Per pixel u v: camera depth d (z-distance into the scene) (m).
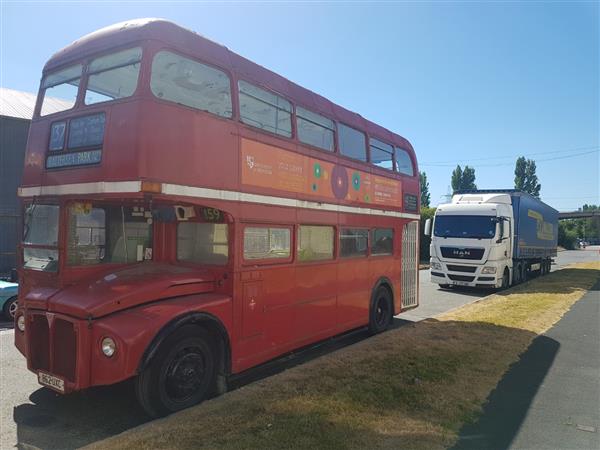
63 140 5.45
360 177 8.88
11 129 17.08
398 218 10.46
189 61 5.37
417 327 9.19
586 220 127.06
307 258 7.33
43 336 5.16
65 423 4.96
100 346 4.62
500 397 5.47
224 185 5.65
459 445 4.21
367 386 5.48
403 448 4.03
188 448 3.88
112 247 5.73
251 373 6.90
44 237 5.60
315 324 7.51
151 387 4.79
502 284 17.64
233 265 5.79
